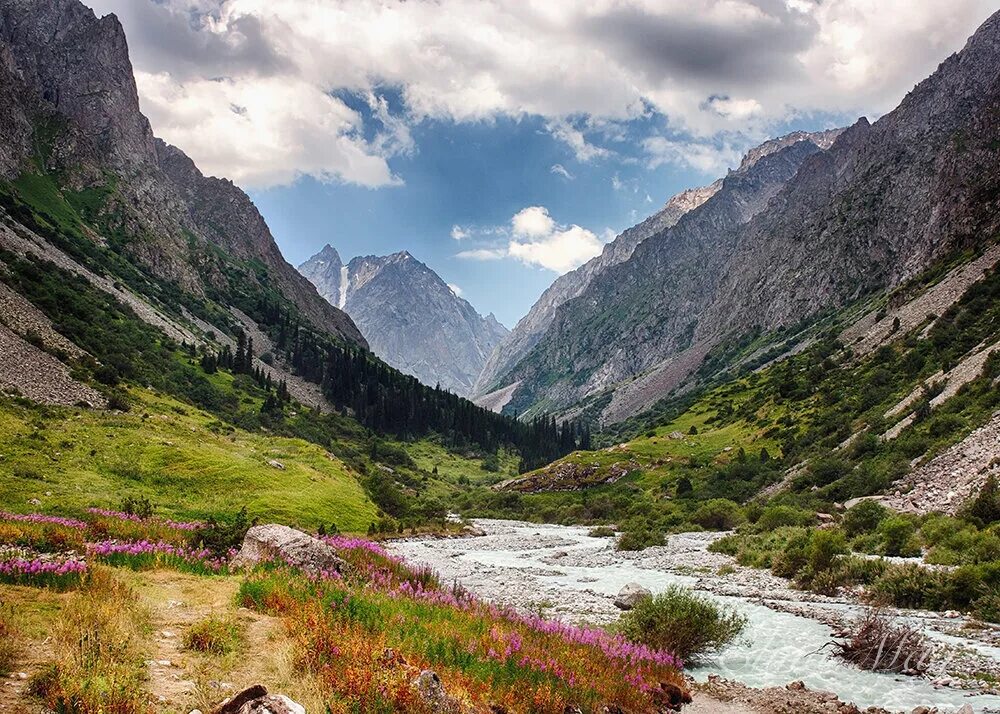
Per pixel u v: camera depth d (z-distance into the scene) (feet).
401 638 42.47
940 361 337.31
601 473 439.63
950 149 652.48
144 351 443.32
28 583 45.42
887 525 126.41
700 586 116.88
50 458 169.89
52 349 305.32
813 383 492.13
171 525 93.35
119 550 62.80
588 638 56.24
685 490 345.31
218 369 555.69
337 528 184.44
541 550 193.47
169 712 27.25
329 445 465.06
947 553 103.65
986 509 119.03
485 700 36.86
